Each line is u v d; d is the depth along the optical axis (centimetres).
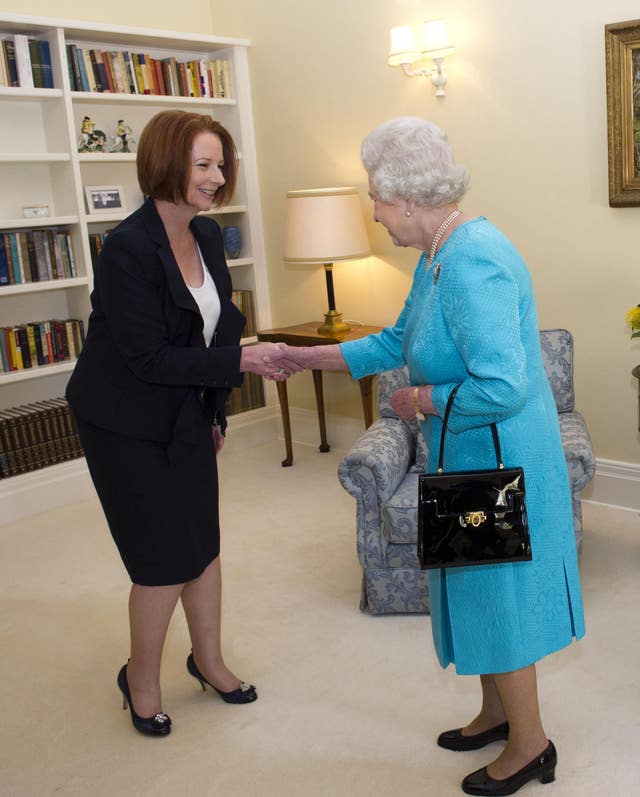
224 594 316
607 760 209
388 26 412
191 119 199
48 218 414
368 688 249
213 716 241
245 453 500
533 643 182
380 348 216
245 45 480
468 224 170
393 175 171
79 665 277
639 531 347
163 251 203
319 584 319
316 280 484
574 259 369
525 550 169
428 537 171
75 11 451
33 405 439
